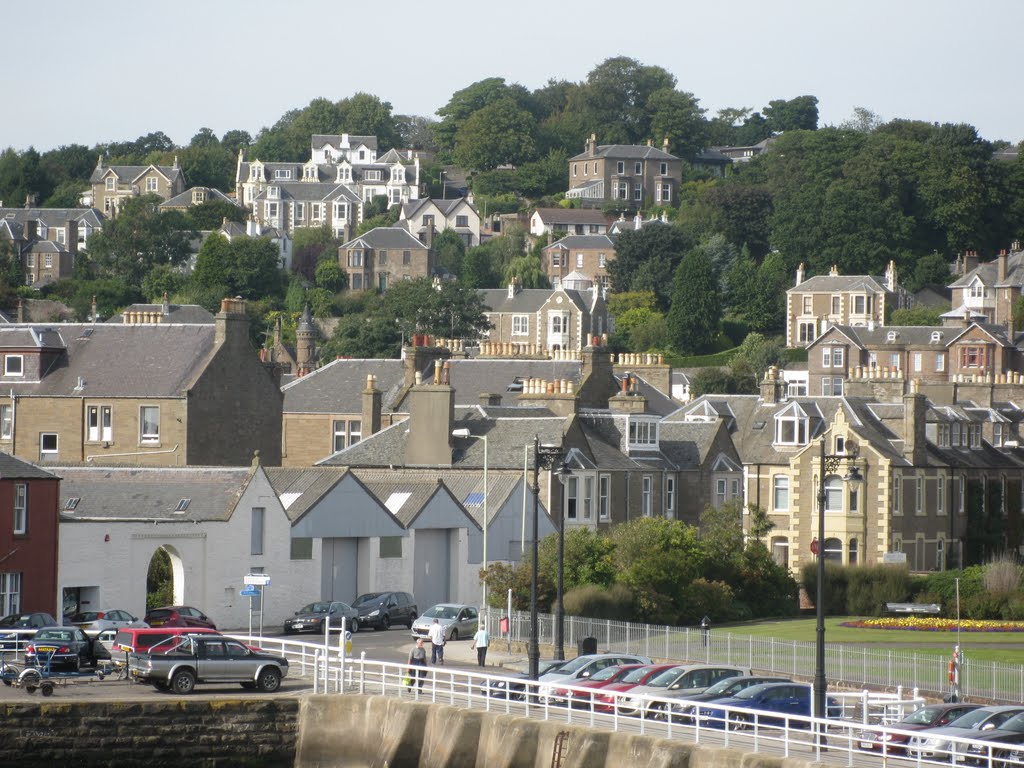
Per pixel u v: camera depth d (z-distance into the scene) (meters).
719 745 162.50
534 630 197.88
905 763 155.75
